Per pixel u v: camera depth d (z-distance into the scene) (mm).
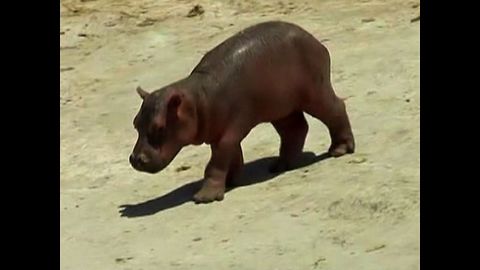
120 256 13234
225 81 14523
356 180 14445
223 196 14578
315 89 15258
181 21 25516
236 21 25062
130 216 14594
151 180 16109
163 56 23344
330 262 12156
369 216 13242
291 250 12609
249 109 14695
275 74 14812
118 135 18656
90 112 20141
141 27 25406
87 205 15367
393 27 22625
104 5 26875
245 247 12875
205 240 13289
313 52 15180
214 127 14547
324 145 16297
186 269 12484
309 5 25469
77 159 17547
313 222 13312
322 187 14398
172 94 14117
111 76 22531
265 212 13852
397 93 18203
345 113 15648
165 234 13703
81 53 24203
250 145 16828
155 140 14156
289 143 15500
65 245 13891
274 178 15109
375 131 16500
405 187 13898
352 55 20766
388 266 11859
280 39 14891
